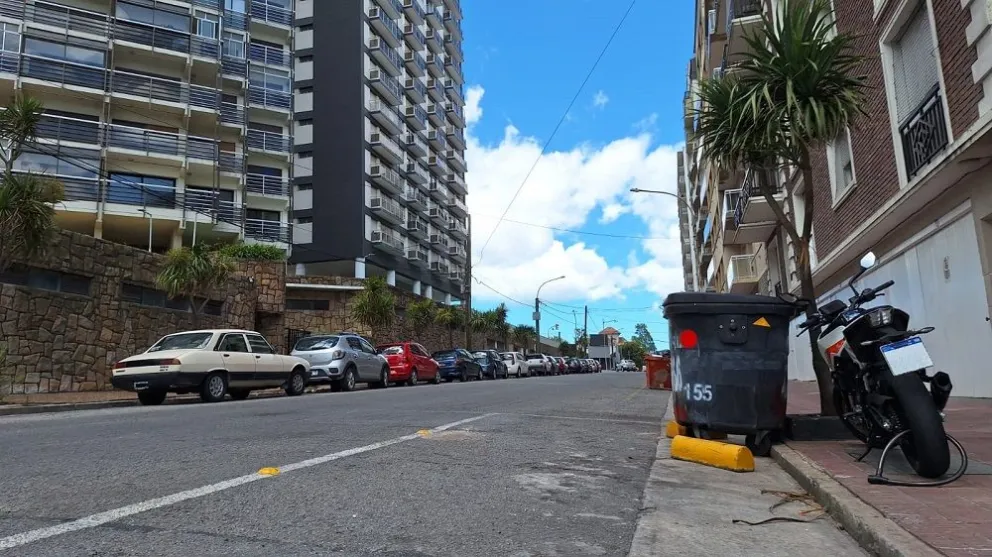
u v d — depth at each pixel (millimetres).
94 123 32094
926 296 11523
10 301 14141
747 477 5531
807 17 6883
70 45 32406
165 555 3291
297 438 7012
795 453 5859
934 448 4320
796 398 12430
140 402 13398
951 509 3795
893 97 11539
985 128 8141
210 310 20703
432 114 64812
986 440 5984
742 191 21625
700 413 6445
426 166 63125
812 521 4152
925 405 4426
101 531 3637
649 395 16328
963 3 8875
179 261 17719
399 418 9094
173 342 13688
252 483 4828
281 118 42906
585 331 89312
